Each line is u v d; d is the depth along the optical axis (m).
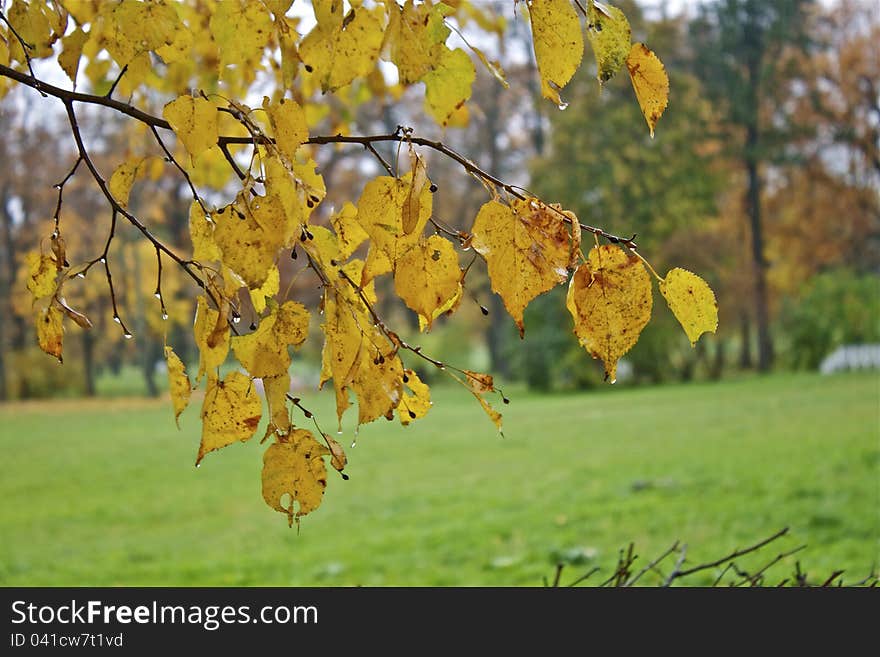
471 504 9.50
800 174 34.62
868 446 11.06
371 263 0.96
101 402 31.75
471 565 6.73
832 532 6.84
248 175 0.97
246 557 7.55
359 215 0.95
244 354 0.96
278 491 0.97
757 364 35.12
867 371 25.97
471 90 0.95
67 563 7.64
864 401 17.09
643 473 10.59
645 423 16.33
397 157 0.97
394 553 7.33
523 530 7.86
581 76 28.48
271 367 0.96
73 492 12.07
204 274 1.03
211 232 1.04
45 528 9.57
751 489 8.96
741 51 33.06
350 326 0.96
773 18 32.44
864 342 27.89
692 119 30.41
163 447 17.05
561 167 29.41
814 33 34.38
